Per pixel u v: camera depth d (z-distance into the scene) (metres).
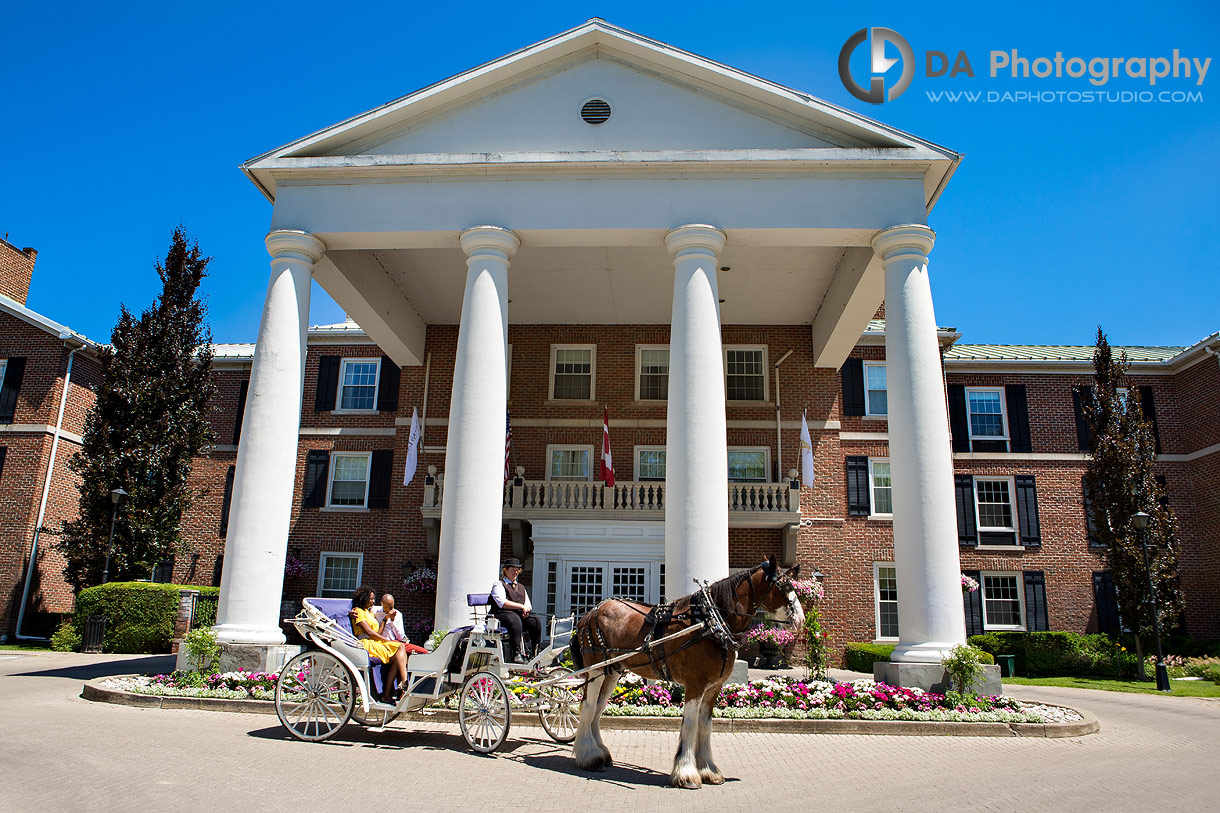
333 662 10.30
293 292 16.61
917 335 15.70
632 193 16.83
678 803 7.44
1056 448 28.83
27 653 22.28
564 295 23.67
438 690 9.82
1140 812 7.25
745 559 23.83
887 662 14.38
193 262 27.38
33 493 27.20
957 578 14.58
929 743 11.22
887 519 25.94
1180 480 28.75
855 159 16.50
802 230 16.47
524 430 25.17
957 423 29.03
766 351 25.34
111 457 25.09
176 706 12.56
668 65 17.38
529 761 9.33
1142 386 29.70
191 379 26.62
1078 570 27.78
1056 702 17.14
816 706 12.88
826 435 24.61
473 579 14.95
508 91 17.62
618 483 23.09
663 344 25.77
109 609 22.64
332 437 28.52
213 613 23.28
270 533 15.37
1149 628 22.83
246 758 8.73
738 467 24.59
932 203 17.61
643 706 12.81
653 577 21.89
